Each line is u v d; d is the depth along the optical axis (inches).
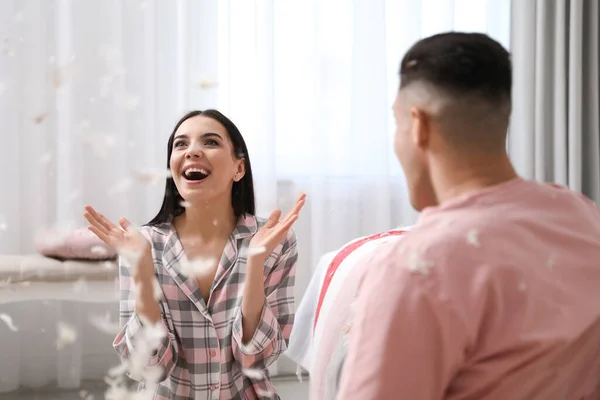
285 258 51.8
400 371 22.5
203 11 85.2
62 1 79.8
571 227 25.5
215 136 51.5
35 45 79.8
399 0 93.2
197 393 47.5
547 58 99.0
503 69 25.8
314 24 89.1
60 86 74.7
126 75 82.9
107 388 80.7
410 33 92.7
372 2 90.7
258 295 46.4
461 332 22.6
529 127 97.8
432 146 26.3
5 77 78.7
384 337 22.7
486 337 23.5
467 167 26.0
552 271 24.0
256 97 87.1
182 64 84.3
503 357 23.6
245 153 54.4
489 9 97.0
